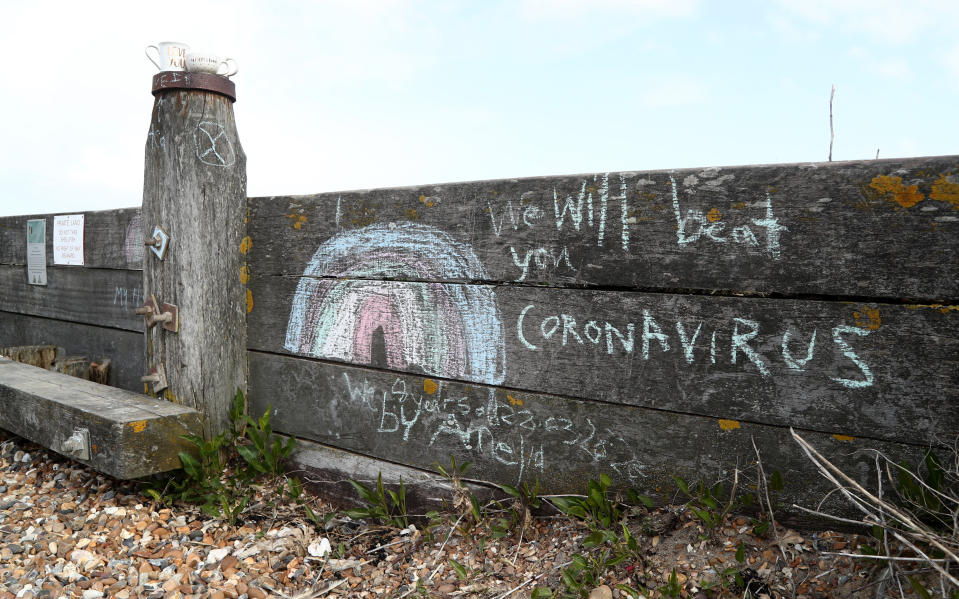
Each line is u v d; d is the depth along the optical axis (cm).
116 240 515
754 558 240
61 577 277
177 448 348
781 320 243
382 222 338
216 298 377
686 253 259
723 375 254
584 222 280
